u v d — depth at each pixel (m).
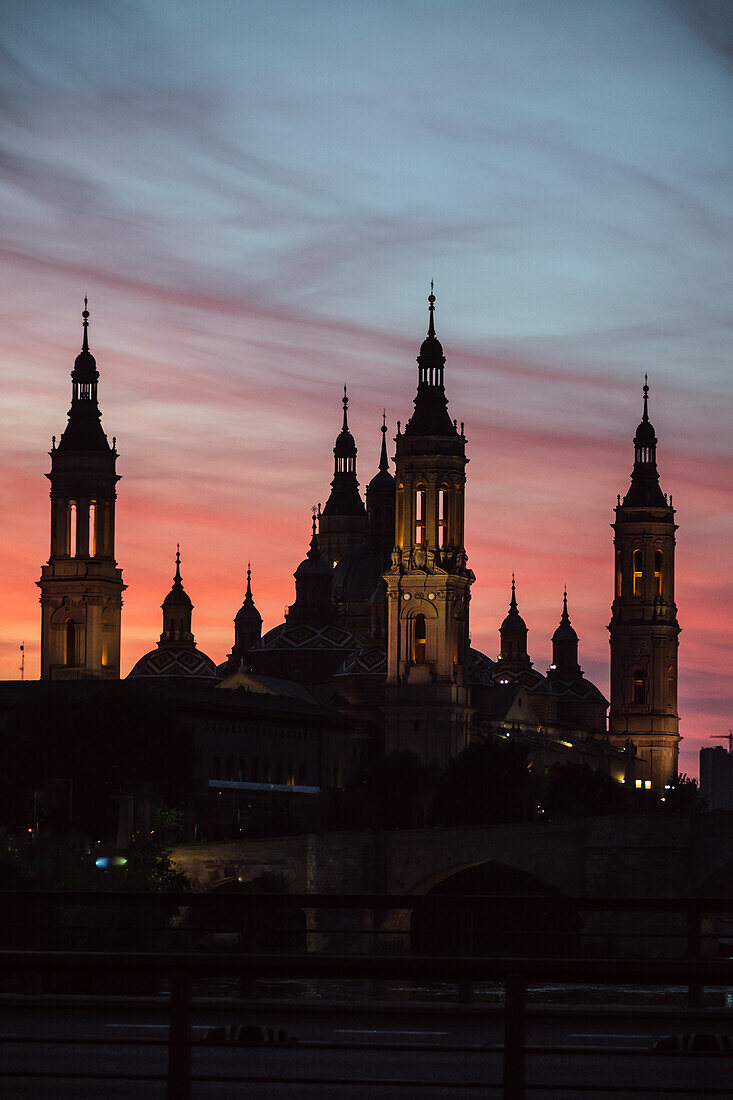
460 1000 53.50
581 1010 31.73
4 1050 46.50
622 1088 30.95
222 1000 32.28
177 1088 29.39
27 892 55.97
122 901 55.00
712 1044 39.31
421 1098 39.72
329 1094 40.19
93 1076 31.61
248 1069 43.72
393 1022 52.66
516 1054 29.06
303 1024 52.22
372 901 53.94
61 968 29.23
